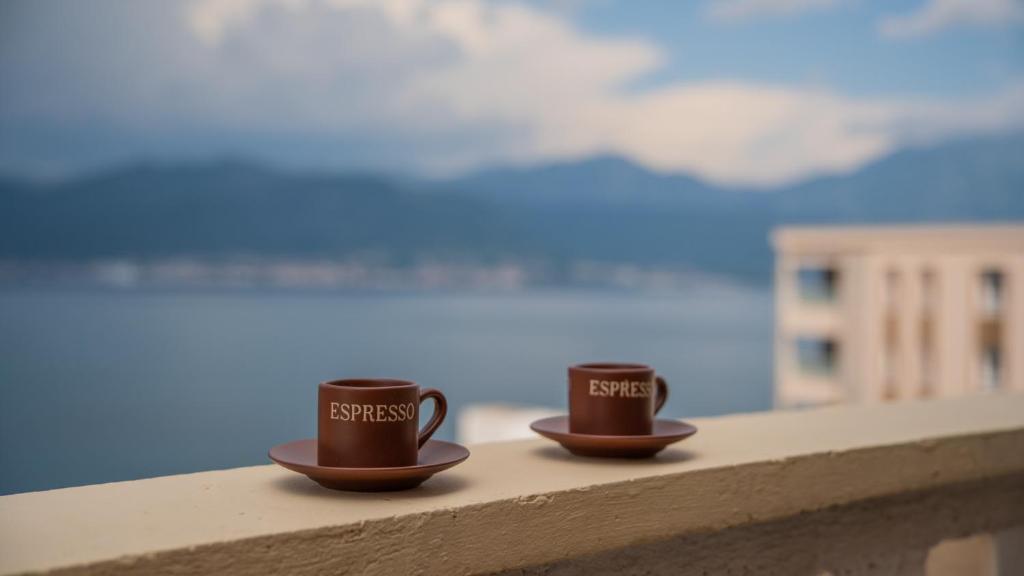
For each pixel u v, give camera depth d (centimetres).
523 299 4659
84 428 3700
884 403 121
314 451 76
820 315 750
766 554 87
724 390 4297
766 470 83
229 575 57
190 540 56
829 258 737
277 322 4641
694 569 82
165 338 4312
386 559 62
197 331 4450
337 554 60
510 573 71
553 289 4675
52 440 3619
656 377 87
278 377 4262
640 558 78
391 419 70
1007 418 109
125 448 3684
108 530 58
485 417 435
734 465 81
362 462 69
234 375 4162
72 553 54
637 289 4647
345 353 4441
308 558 59
